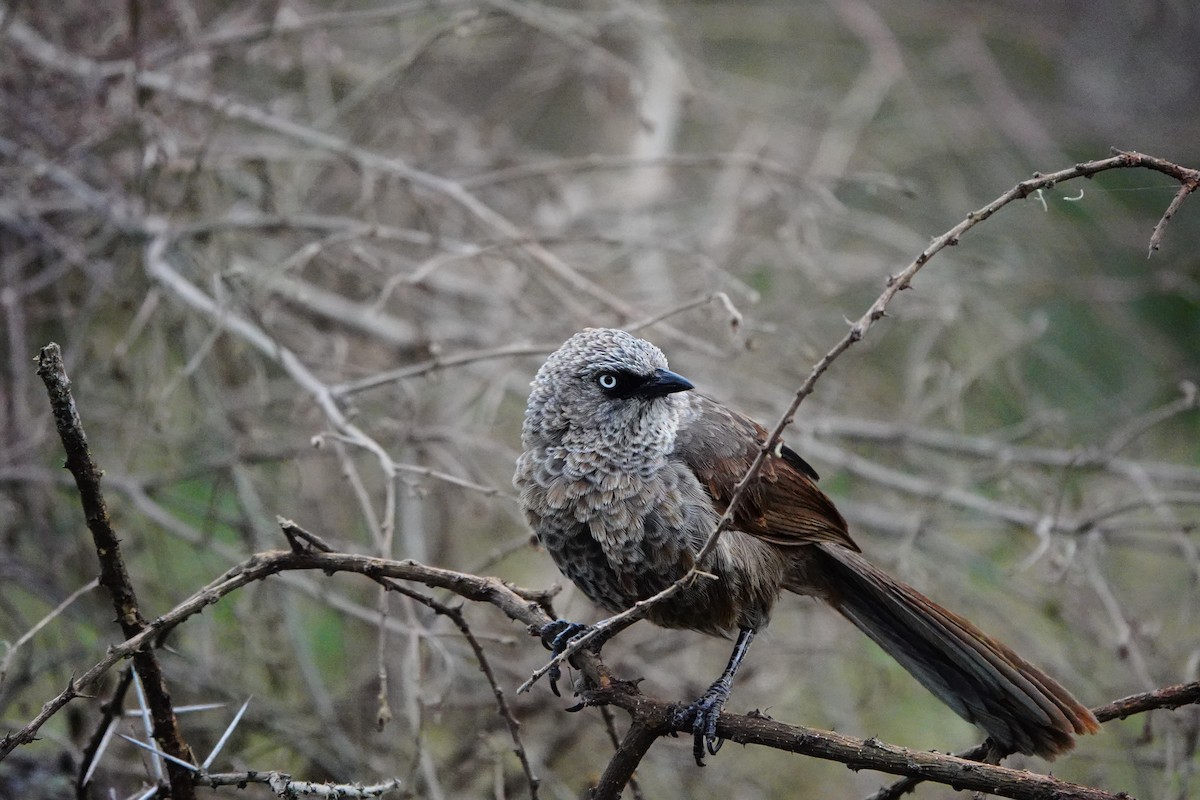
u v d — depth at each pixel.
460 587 6.86
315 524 11.81
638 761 6.82
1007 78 19.77
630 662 11.23
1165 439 15.08
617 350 8.23
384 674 7.29
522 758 7.29
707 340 12.48
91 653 10.86
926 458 13.31
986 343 14.15
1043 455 12.09
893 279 6.02
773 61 19.22
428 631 8.95
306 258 10.77
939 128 16.58
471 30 12.71
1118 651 9.98
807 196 13.95
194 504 12.03
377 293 12.78
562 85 16.83
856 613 8.79
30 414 12.23
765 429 9.11
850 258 14.54
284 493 12.13
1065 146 18.22
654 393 8.11
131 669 7.24
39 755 10.30
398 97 13.59
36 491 11.49
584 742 11.62
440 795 8.61
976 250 16.02
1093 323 16.12
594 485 8.14
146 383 11.55
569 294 12.96
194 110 12.96
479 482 11.66
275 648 11.29
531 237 11.26
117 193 11.90
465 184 12.41
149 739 7.00
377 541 8.34
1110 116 18.34
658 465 8.18
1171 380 14.62
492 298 13.13
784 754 11.87
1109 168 6.07
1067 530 10.66
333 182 14.12
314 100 13.71
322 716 10.59
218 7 14.30
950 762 6.23
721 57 19.27
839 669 12.65
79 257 11.48
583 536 8.23
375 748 11.02
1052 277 14.95
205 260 12.02
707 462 8.34
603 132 16.97
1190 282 15.16
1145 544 12.34
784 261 13.89
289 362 9.83
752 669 11.09
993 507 11.65
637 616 6.35
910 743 12.45
